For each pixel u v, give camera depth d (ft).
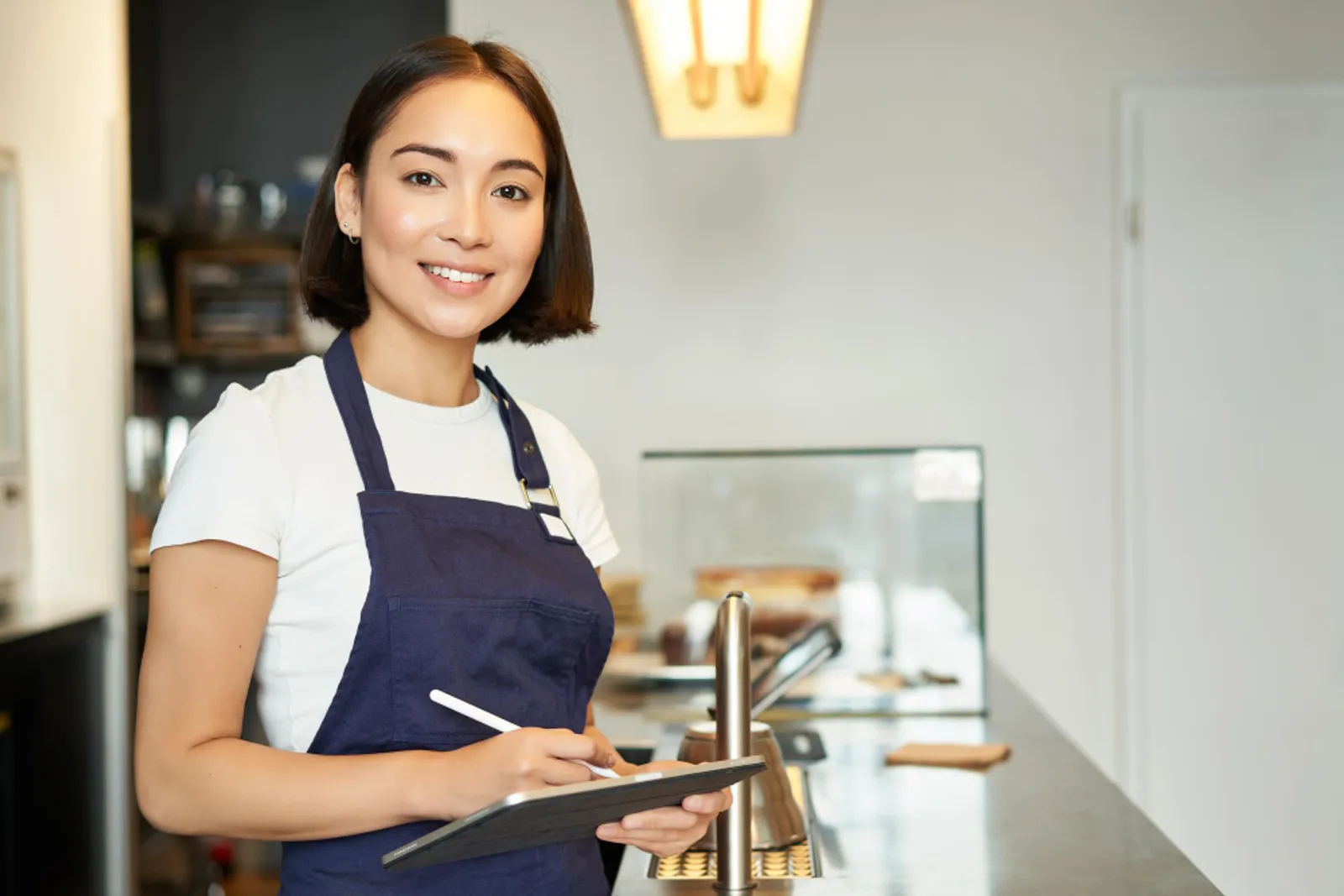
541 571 4.20
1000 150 10.86
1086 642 10.93
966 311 10.88
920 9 10.85
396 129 3.97
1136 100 10.78
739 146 10.90
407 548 3.95
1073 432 10.89
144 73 14.21
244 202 14.25
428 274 4.01
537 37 10.86
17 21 10.95
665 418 10.94
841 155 10.87
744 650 4.92
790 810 5.57
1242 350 10.82
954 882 5.06
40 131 11.16
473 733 3.95
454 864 3.96
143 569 11.92
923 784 6.48
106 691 11.23
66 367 11.37
